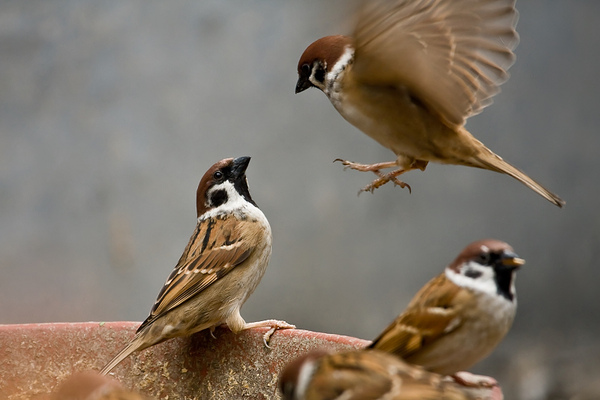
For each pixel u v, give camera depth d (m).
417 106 5.37
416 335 4.89
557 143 13.79
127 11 13.49
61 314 12.95
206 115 13.46
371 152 13.53
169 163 13.38
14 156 13.23
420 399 4.17
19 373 6.05
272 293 13.30
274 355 5.96
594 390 12.47
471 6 4.64
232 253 6.80
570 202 13.81
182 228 13.30
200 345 6.34
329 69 5.51
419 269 13.62
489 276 4.82
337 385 4.39
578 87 13.79
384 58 4.79
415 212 13.67
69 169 13.30
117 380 6.23
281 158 13.46
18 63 13.30
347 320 13.34
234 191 7.16
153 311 6.40
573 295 13.84
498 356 13.61
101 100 13.41
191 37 13.54
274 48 13.54
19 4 13.28
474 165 5.66
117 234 13.12
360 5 4.43
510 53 4.81
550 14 13.88
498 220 13.81
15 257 13.04
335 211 13.44
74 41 13.40
